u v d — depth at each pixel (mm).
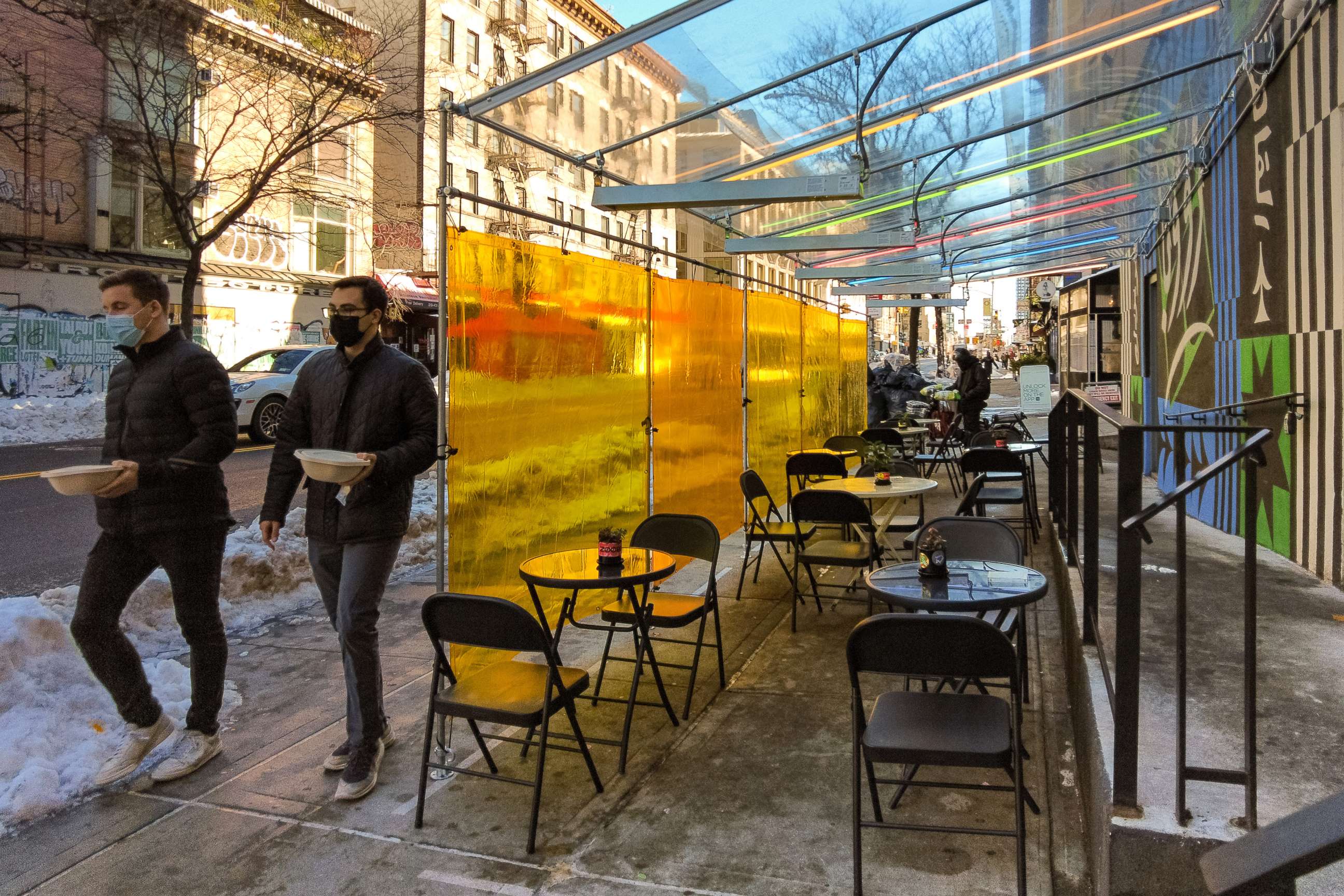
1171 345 10211
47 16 9625
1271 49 5918
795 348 10555
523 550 4711
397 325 23453
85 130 13359
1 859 3180
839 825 3367
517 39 29375
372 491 3674
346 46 10680
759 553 7445
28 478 11547
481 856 3193
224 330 23234
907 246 8602
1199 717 3371
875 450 8195
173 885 3031
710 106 5613
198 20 10219
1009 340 80062
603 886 2990
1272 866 809
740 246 8141
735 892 2938
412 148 22000
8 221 19797
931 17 4898
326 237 25750
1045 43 5594
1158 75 6488
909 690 4234
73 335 20656
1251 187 6586
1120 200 10656
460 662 4285
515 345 4594
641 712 4566
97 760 3812
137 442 3668
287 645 5566
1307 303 5480
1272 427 6203
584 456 5375
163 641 5289
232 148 17531
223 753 4039
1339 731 3236
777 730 4281
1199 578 5543
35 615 4309
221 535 3850
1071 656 4535
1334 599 4973
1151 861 2520
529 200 20734
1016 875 3010
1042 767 3887
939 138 7113
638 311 6152
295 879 3059
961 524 4660
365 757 3670
